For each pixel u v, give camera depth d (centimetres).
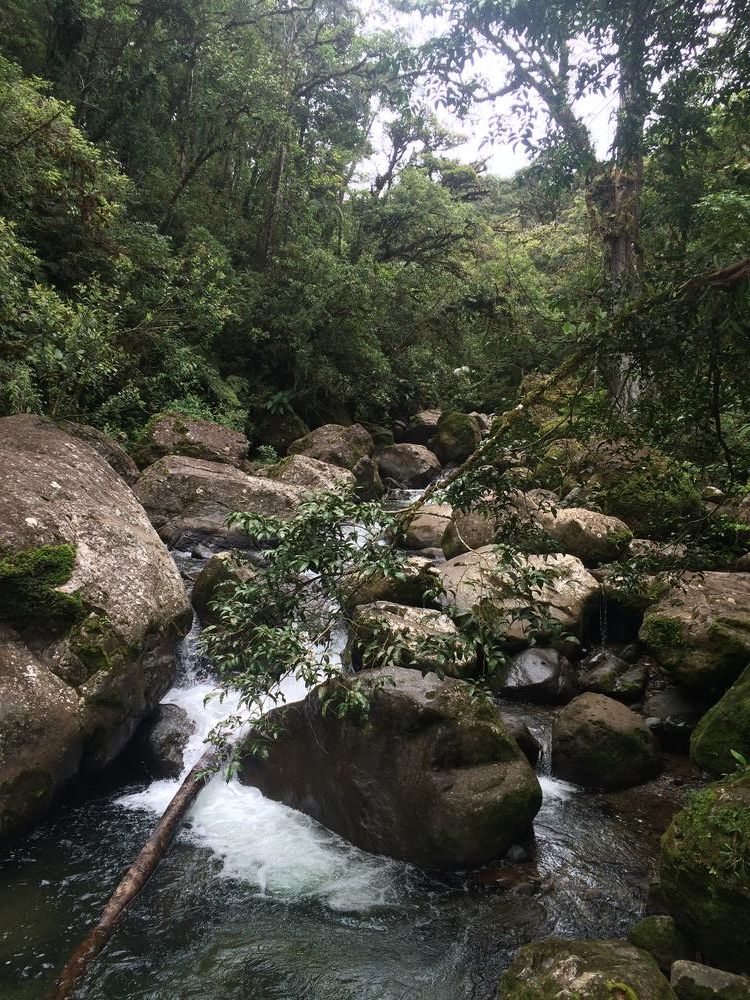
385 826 396
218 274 1283
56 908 343
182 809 414
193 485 893
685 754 533
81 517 501
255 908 352
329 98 1980
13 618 418
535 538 346
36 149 961
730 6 327
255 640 341
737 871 275
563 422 328
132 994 295
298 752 442
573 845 414
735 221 295
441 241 2395
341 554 338
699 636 549
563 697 605
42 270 1103
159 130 1612
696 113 387
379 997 300
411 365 2108
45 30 1367
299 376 1681
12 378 748
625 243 1145
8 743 377
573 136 395
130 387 994
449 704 407
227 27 1522
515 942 334
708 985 265
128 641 451
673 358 290
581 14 335
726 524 429
